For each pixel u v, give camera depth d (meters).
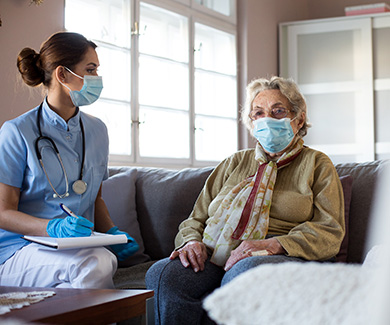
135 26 3.59
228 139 4.45
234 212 1.86
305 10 5.43
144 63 3.72
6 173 1.88
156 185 2.46
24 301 1.22
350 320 0.45
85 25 3.34
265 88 2.04
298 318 0.48
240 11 4.61
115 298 1.26
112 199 2.39
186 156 4.00
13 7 2.71
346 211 1.98
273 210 1.86
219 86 4.41
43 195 1.95
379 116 4.66
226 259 1.79
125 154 3.47
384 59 4.66
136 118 3.56
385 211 0.47
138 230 2.42
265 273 0.53
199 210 2.05
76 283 1.67
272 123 1.94
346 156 4.71
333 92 4.77
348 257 1.97
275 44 4.95
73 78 2.00
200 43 4.12
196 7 4.13
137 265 2.25
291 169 1.92
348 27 4.74
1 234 1.92
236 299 0.51
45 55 2.01
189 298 1.65
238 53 4.60
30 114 2.00
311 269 0.53
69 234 1.73
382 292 0.42
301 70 4.88
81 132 2.09
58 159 1.97
